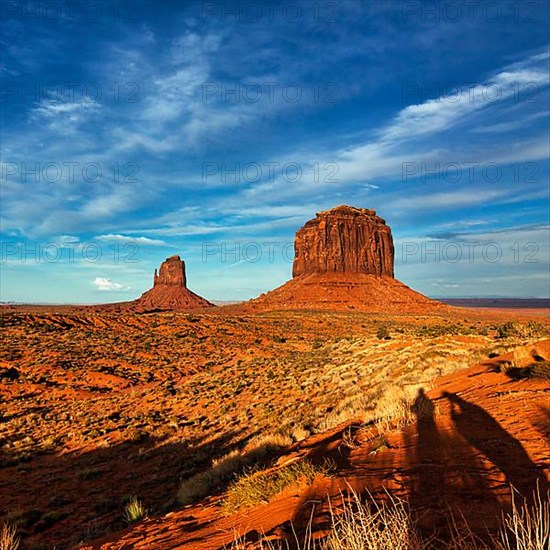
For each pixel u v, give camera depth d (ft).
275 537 12.21
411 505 12.29
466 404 27.04
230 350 196.24
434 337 128.26
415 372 59.26
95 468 55.26
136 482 47.78
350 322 330.54
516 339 93.97
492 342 98.89
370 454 20.65
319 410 57.82
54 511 39.11
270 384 102.63
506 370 34.81
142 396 109.91
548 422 18.35
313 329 286.66
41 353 151.33
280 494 17.79
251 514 16.53
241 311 494.59
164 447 62.90
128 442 68.03
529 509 10.34
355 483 15.87
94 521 34.94
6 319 199.31
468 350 81.56
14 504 42.96
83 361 147.54
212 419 78.43
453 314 490.90
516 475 13.14
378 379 68.39
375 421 31.63
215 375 131.54
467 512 10.94
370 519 8.82
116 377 132.16
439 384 40.47
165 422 80.74
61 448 67.56
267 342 228.63
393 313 461.78
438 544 9.27
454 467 15.03
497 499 11.53
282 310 474.08
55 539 32.19
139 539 17.78
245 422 69.92
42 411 97.25
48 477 52.47
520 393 25.77
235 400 91.20
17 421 86.74
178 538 16.11
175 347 192.65
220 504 20.61
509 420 20.43
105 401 107.65
